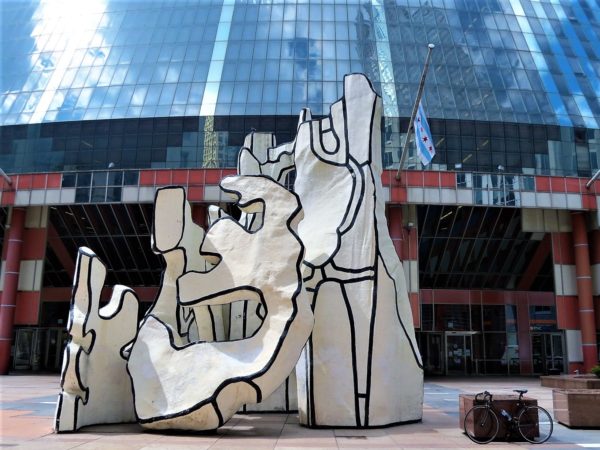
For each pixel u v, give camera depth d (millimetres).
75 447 10000
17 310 35531
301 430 12148
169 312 12945
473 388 26922
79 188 34469
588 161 38031
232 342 11680
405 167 36438
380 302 12953
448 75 40250
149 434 11414
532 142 37969
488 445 10945
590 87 41406
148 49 42781
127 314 13344
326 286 12938
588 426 13430
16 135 39188
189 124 37844
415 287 34312
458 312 38250
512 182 34281
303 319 11250
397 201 33375
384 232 14383
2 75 43250
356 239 13336
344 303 12844
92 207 35656
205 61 41188
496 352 38250
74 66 42562
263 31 42750
